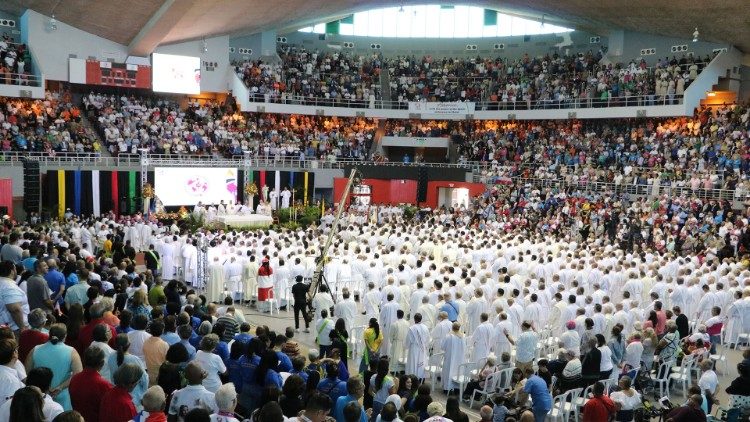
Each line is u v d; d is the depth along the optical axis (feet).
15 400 19.66
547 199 129.90
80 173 119.44
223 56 156.46
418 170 150.20
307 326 65.72
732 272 74.74
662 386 50.37
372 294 62.59
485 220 130.72
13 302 32.81
